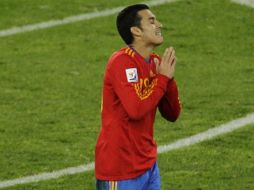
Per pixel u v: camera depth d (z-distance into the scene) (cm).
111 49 5066
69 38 5238
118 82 2270
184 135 3728
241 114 3991
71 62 4838
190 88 4388
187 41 5159
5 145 3631
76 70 4703
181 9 5628
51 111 4078
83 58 4903
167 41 5150
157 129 3806
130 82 2267
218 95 4275
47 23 5469
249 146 3572
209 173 3266
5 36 5284
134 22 2319
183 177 3225
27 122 3925
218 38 5219
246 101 4181
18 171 3338
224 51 5022
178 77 4569
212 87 4409
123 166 2312
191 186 3130
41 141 3678
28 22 5484
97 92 4350
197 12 5591
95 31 5341
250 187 3111
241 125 3841
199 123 3875
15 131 3803
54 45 5131
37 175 3297
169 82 2320
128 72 2273
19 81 4528
